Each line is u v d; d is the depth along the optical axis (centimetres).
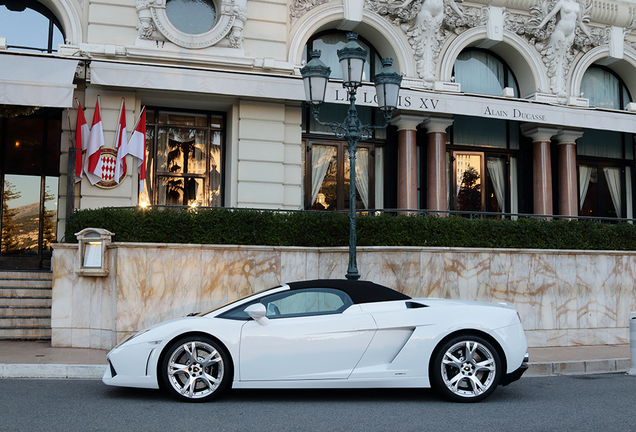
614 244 1090
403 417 527
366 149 1454
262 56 1288
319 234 1007
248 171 1264
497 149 1558
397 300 630
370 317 606
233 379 584
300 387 588
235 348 585
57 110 1290
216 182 1335
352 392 654
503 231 1027
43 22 1276
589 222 1094
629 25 1577
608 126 1398
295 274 977
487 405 586
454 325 604
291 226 1005
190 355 592
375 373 592
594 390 681
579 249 1059
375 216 1009
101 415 523
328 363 591
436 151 1420
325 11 1356
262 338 589
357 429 480
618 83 1664
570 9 1484
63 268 938
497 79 1556
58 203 1198
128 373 592
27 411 537
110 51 1180
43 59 1112
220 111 1348
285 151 1305
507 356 607
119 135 1188
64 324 930
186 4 1276
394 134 1470
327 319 602
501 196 1557
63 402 580
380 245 988
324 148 1423
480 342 605
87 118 1189
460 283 984
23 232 1294
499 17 1471
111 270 931
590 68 1641
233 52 1258
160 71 1144
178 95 1245
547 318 1016
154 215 955
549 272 1027
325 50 1432
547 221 1060
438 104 1273
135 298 907
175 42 1223
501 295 1001
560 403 598
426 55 1409
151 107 1307
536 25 1492
